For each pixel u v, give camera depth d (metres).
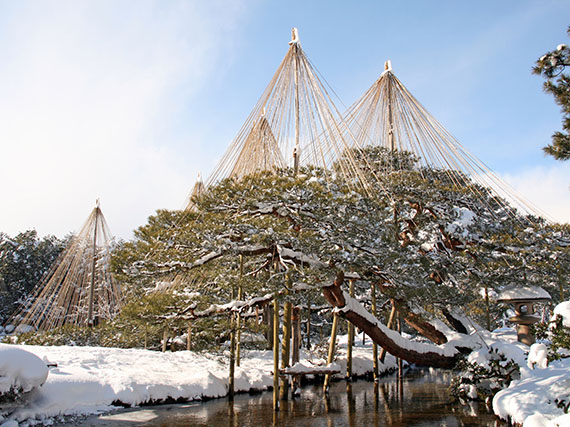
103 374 11.45
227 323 12.45
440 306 13.98
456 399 11.99
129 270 10.62
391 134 15.41
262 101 12.46
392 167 14.79
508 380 10.91
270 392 13.65
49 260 43.66
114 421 9.37
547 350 9.80
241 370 14.23
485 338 13.83
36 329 24.00
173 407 11.05
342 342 26.78
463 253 14.05
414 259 11.73
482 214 14.88
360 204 10.56
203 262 10.84
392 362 20.61
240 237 10.47
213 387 12.59
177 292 12.51
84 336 19.77
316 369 11.82
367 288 17.19
